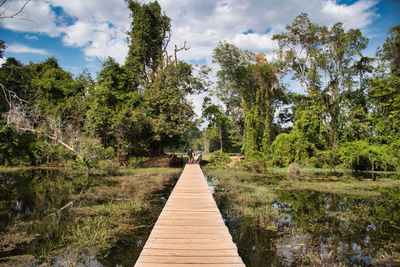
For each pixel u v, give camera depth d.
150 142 21.75
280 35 23.22
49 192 9.88
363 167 18.78
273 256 4.62
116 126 17.19
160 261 3.54
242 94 24.52
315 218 6.85
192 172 14.17
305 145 20.06
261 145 22.73
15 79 20.53
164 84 21.42
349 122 20.80
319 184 12.36
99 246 4.88
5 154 18.11
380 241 5.27
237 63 25.53
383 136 19.44
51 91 22.00
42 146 18.16
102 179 13.31
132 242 5.12
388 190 11.04
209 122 26.91
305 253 4.72
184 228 4.86
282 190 10.91
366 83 22.70
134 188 10.86
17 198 8.85
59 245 4.89
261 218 6.67
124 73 19.98
